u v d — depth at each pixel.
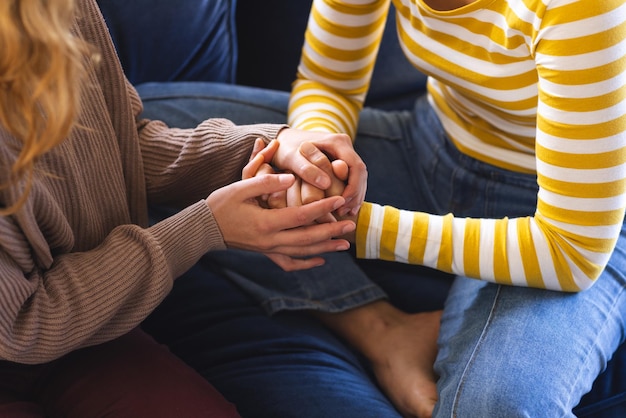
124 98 0.95
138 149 0.99
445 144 1.23
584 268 0.98
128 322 0.88
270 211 0.93
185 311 1.16
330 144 1.00
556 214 0.96
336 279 1.21
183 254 0.90
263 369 1.07
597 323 1.03
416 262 1.04
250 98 1.33
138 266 0.85
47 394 0.92
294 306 1.16
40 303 0.80
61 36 0.68
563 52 0.89
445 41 1.04
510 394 0.93
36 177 0.80
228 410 0.93
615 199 0.92
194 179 1.05
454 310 1.10
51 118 0.69
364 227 1.02
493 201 1.17
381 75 1.51
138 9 1.32
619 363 1.14
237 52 1.52
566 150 0.92
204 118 1.29
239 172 1.05
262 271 1.19
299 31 1.48
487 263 1.00
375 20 1.17
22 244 0.79
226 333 1.12
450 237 1.01
